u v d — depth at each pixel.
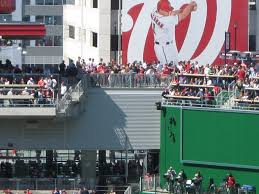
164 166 127.25
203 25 139.25
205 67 128.50
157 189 124.81
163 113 127.06
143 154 133.25
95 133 129.75
